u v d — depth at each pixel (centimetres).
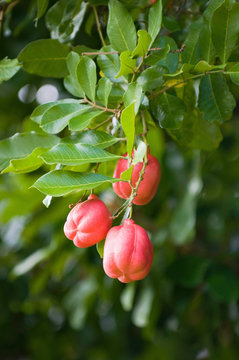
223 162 216
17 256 243
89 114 118
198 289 193
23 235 198
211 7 123
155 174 119
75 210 115
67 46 136
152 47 122
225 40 121
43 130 119
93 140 118
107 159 113
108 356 260
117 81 123
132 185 118
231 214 221
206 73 122
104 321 257
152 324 194
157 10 120
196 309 209
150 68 119
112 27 121
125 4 132
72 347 265
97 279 205
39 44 134
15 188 192
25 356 267
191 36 125
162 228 196
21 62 135
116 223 118
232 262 202
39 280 211
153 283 191
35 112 124
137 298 210
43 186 109
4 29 155
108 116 127
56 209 180
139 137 123
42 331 263
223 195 222
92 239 114
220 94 124
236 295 176
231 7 118
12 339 262
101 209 114
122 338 258
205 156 192
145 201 120
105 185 148
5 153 122
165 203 201
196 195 177
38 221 188
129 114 109
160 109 125
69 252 199
